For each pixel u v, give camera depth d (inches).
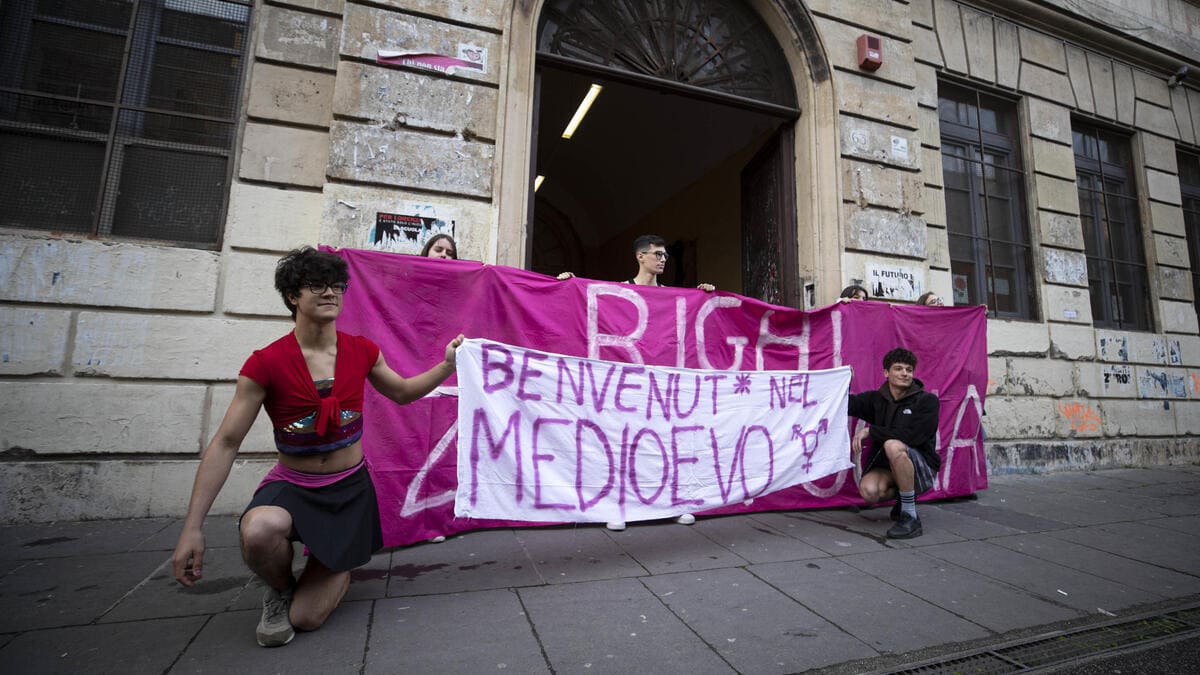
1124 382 297.4
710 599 99.7
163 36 171.0
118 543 124.7
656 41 219.0
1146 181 337.4
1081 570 123.3
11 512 137.6
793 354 172.7
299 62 176.6
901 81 242.4
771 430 142.5
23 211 154.6
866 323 183.3
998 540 144.4
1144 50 338.0
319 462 84.0
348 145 162.6
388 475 125.3
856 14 238.8
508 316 142.1
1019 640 88.7
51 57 161.9
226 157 171.5
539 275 147.1
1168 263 334.0
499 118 177.9
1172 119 353.1
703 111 343.0
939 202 268.2
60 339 145.3
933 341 193.3
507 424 112.8
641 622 89.6
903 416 152.1
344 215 159.9
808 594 103.7
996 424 259.0
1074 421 278.5
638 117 386.9
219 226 167.8
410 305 133.1
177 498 148.7
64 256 148.3
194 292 156.7
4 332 141.6
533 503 112.7
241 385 77.7
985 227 288.0
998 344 267.1
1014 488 219.1
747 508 160.6
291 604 82.7
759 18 237.3
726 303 166.4
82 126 161.9
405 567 112.6
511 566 113.9
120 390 147.8
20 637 80.2
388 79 168.7
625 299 155.2
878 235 228.2
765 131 308.2
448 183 170.9
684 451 130.4
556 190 557.6
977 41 294.5
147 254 154.2
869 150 232.1
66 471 142.0
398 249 163.5
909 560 125.5
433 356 133.6
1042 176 299.9
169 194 166.2
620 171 469.1
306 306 82.6
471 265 139.9
